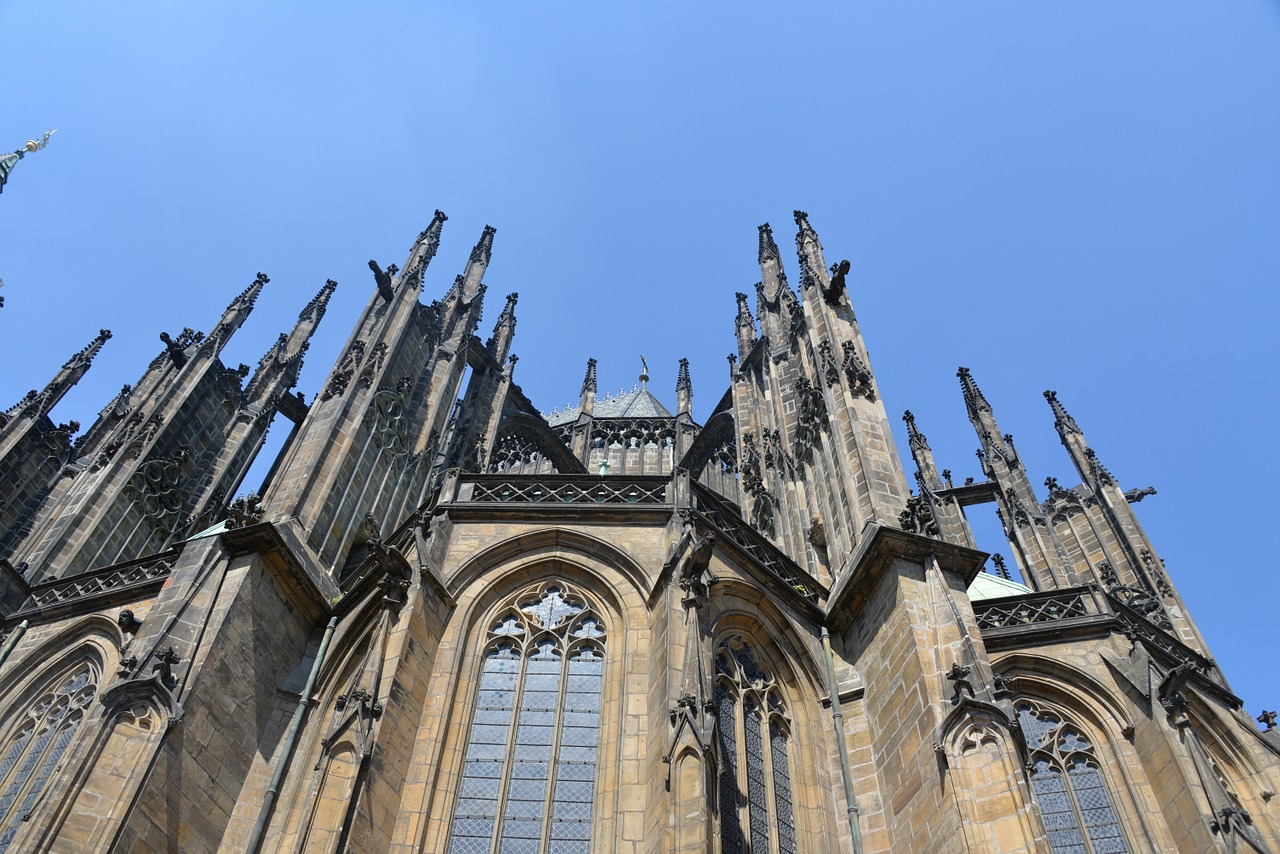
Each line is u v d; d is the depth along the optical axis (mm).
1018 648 41188
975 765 29438
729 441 82125
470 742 31422
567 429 89562
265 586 37562
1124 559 56969
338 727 28734
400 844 27938
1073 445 65188
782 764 33906
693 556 32594
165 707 31219
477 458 68875
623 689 32000
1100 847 35500
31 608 43656
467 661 33344
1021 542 58844
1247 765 39188
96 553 50188
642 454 87250
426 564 33812
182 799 30500
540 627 34719
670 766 26891
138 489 54281
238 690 34312
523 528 37219
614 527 37375
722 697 33625
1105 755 37938
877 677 35656
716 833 25734
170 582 37094
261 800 32781
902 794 31719
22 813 34250
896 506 41438
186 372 61031
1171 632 50438
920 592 36156
